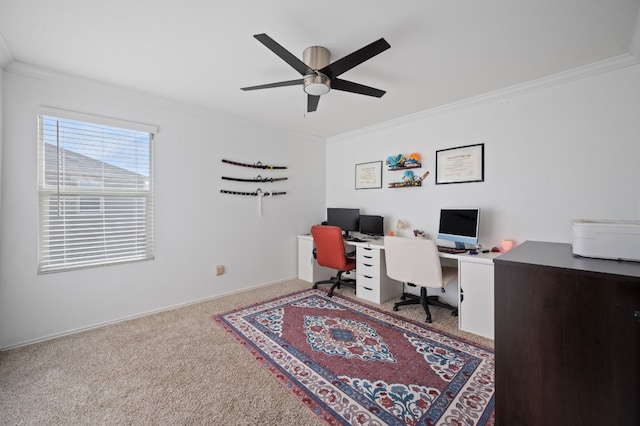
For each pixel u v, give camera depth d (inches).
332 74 73.9
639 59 77.3
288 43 73.0
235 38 71.0
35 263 87.1
